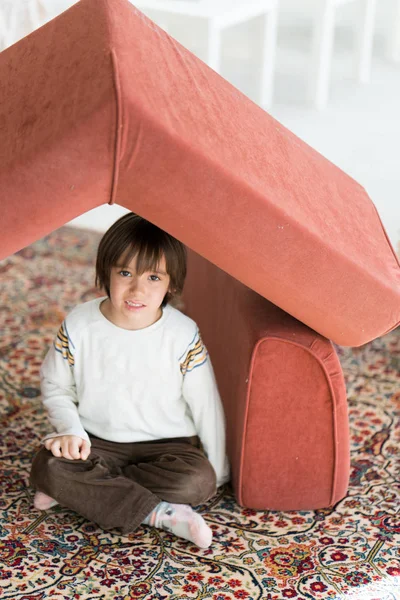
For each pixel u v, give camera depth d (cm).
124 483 145
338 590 134
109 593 132
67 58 126
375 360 209
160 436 154
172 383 149
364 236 151
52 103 118
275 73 422
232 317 159
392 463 169
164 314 148
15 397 187
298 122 364
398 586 136
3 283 237
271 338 140
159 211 122
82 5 142
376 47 473
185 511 145
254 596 133
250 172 126
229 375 159
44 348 207
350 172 318
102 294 232
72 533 146
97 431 153
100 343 147
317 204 143
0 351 205
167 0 348
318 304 136
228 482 163
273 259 129
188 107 124
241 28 466
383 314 139
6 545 142
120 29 128
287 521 153
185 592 133
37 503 149
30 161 113
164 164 116
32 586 133
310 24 481
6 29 255
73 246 259
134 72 117
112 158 114
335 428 148
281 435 148
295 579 137
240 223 124
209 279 182
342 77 425
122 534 146
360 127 363
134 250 138
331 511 156
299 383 144
